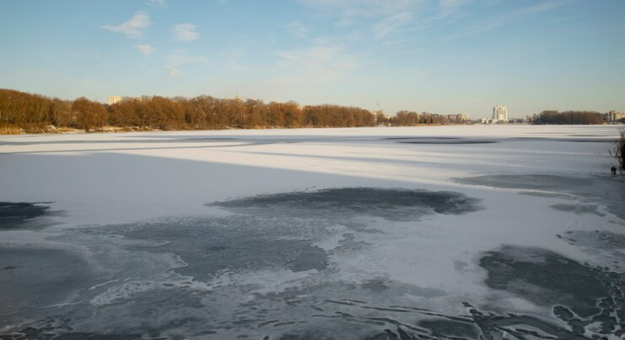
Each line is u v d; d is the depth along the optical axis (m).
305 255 6.44
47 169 17.92
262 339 3.96
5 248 6.90
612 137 46.34
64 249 6.84
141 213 9.45
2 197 11.48
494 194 11.52
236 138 50.41
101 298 4.94
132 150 29.45
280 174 16.05
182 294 5.04
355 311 4.54
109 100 193.50
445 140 43.09
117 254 6.56
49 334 4.09
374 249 6.70
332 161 21.05
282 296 4.95
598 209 9.47
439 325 4.21
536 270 5.70
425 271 5.71
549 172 16.22
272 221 8.62
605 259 6.11
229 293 5.05
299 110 132.25
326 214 9.25
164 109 97.88
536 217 8.75
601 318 4.33
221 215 9.20
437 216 8.96
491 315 4.43
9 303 4.82
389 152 27.02
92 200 11.02
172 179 14.83
